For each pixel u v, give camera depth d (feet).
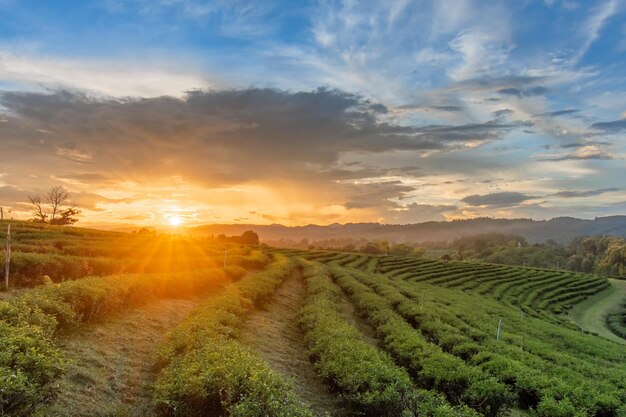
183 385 34.27
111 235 176.04
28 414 26.89
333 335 59.77
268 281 108.17
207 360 37.42
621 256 472.44
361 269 253.65
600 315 237.45
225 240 418.92
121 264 96.99
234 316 63.67
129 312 64.28
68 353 42.06
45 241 116.37
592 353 102.89
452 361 54.13
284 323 81.41
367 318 97.30
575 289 297.53
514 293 250.57
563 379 61.21
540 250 586.04
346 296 128.26
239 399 31.45
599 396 51.31
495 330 98.07
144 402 37.19
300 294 121.90
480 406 45.93
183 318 69.51
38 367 28.86
